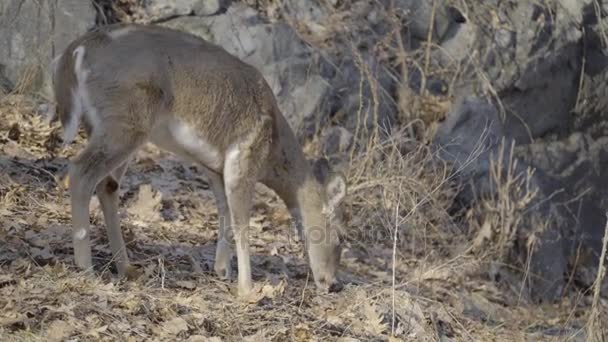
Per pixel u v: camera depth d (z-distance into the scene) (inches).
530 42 717.3
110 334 338.0
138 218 488.1
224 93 396.2
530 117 717.3
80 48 375.9
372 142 599.8
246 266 402.9
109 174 387.2
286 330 375.2
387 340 397.4
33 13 593.9
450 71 684.7
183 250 451.5
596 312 454.0
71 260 393.1
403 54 661.9
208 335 360.2
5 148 520.7
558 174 721.6
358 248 551.2
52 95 585.0
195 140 394.9
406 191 549.6
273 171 427.2
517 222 599.5
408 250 562.6
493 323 517.3
